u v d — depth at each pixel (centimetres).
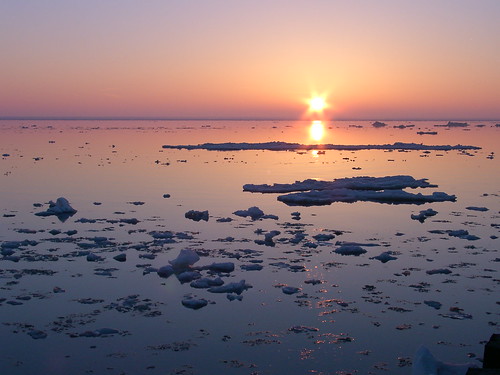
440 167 3425
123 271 1222
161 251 1380
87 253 1352
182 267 1252
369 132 10462
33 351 845
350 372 786
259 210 1850
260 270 1240
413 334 907
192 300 1032
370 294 1087
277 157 4150
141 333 909
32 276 1178
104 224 1670
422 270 1238
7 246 1393
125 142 5903
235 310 1008
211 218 1784
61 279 1162
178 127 13262
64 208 1839
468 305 1030
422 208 2003
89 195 2203
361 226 1688
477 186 2552
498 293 1089
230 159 3912
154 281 1161
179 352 844
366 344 873
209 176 2870
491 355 712
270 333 912
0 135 7100
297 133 9825
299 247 1436
